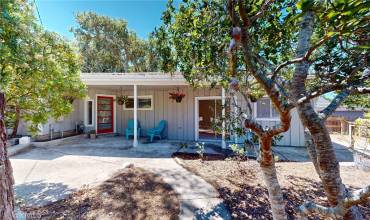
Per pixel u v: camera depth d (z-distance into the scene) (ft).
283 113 5.36
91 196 11.88
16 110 15.51
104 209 10.49
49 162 19.17
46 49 15.44
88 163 18.94
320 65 6.58
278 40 7.94
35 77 14.46
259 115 27.25
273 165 7.55
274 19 7.07
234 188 13.38
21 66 13.50
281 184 14.24
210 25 9.26
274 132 6.33
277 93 5.34
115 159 20.49
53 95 15.85
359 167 17.97
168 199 11.62
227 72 9.71
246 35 5.07
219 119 12.34
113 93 38.42
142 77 26.66
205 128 34.09
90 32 65.41
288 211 11.00
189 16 9.98
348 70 5.15
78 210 10.37
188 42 11.09
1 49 11.54
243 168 17.34
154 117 35.55
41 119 16.06
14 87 14.49
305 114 5.03
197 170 16.85
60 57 16.81
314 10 3.07
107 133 37.42
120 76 26.91
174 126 34.06
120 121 38.19
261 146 7.29
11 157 20.90
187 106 33.27
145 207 10.73
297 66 6.21
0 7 11.83
